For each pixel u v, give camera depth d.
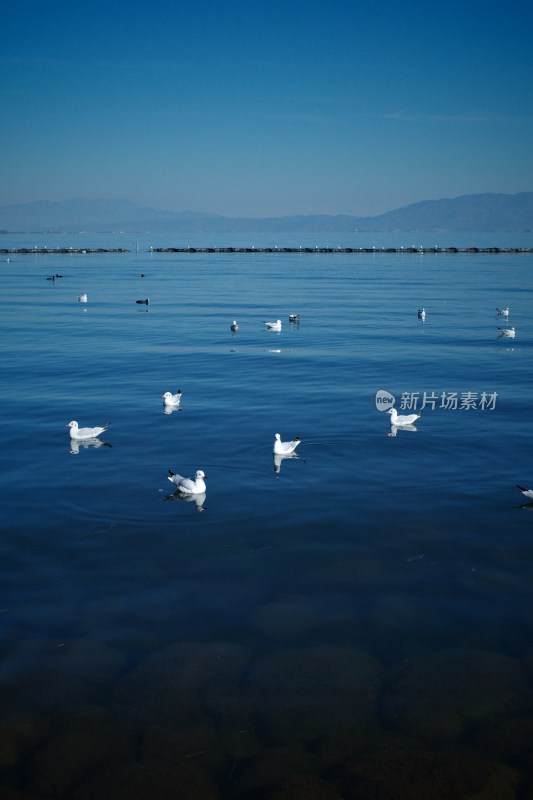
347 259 171.25
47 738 10.32
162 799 9.37
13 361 38.66
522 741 10.26
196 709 10.90
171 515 17.44
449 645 12.31
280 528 16.69
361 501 18.23
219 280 102.75
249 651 12.19
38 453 22.31
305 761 9.96
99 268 133.75
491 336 48.25
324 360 39.06
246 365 37.56
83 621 12.95
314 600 13.67
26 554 15.38
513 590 13.91
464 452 22.03
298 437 23.83
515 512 17.42
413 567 14.82
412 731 10.48
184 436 24.09
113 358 39.59
